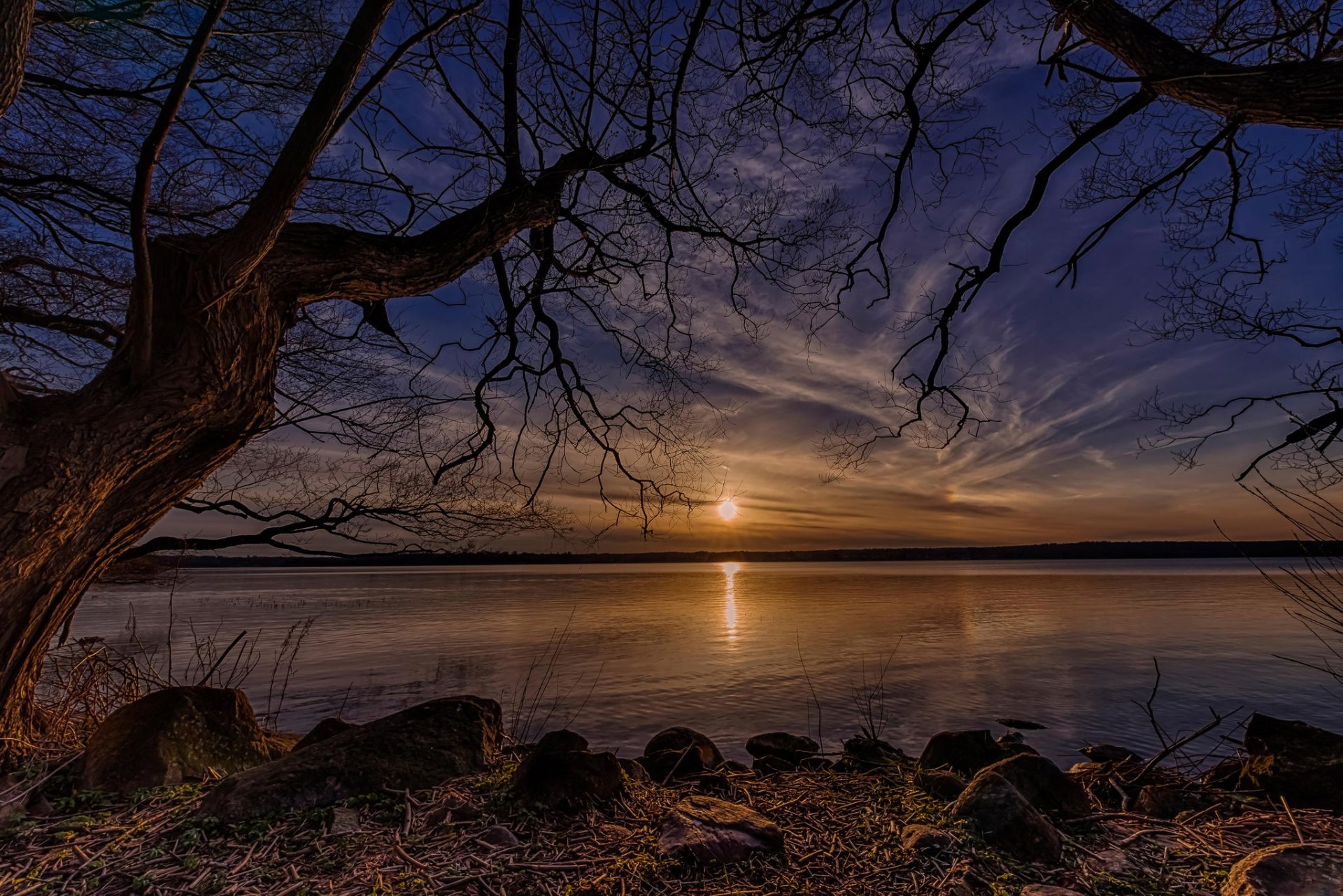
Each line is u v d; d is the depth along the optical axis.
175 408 3.58
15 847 2.91
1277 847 2.91
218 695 4.45
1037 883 2.88
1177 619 36.53
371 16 2.86
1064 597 56.75
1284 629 30.97
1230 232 4.83
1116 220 4.36
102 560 3.96
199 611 43.31
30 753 3.88
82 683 5.29
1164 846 3.30
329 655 23.48
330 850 2.90
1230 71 3.14
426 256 4.34
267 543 5.13
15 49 2.49
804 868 2.96
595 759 3.66
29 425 3.34
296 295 4.12
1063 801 3.70
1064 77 3.88
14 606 3.64
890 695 16.59
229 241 3.46
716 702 15.88
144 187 2.82
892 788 4.15
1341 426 3.45
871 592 70.44
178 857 2.83
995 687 17.62
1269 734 4.40
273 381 4.18
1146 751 11.71
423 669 20.55
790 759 5.95
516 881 2.69
